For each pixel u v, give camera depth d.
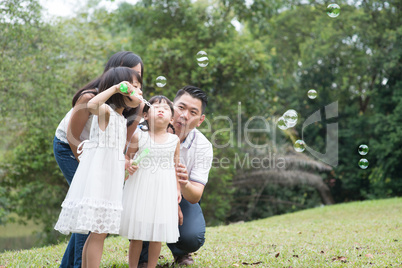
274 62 14.50
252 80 11.38
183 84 10.53
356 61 14.10
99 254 2.42
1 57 7.94
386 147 13.22
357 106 15.28
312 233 5.20
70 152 2.85
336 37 14.19
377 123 13.78
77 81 9.23
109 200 2.44
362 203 9.92
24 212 9.74
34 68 8.55
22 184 9.64
